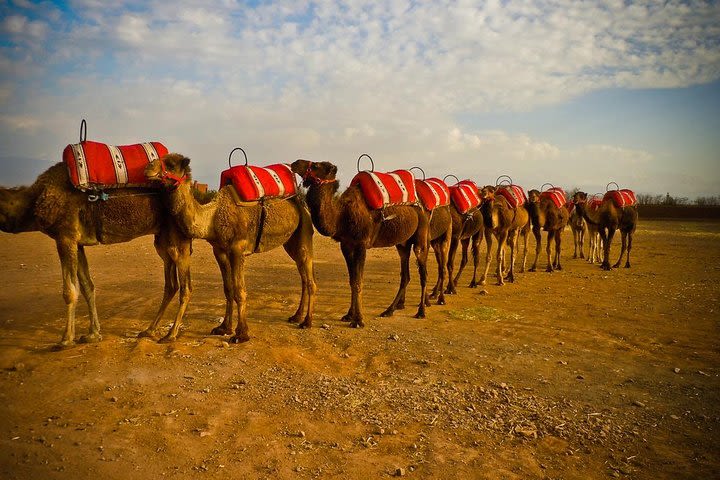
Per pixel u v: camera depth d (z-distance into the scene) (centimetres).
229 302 837
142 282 1280
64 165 711
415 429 522
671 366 734
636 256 2212
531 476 441
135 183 734
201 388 604
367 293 1264
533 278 1555
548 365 728
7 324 843
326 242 2511
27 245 1927
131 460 446
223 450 468
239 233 791
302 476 430
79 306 994
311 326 896
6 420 510
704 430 534
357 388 624
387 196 904
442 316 1026
